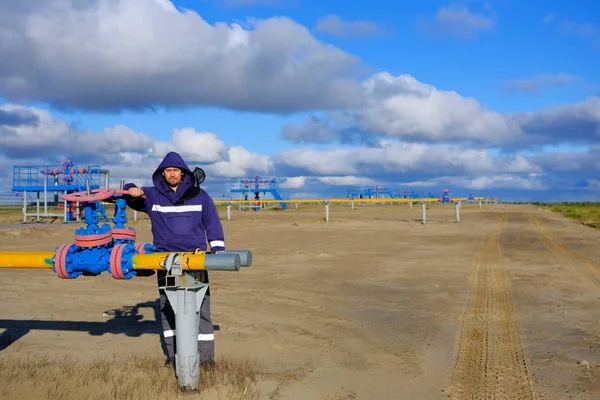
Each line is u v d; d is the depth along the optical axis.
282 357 6.19
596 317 8.26
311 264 14.88
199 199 5.08
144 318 8.27
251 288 11.07
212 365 5.16
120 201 5.02
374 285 11.41
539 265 14.34
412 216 44.22
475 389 5.21
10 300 9.73
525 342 6.91
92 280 12.20
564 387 5.27
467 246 19.73
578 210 59.56
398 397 4.98
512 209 63.44
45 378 4.73
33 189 36.91
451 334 7.33
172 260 4.33
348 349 6.57
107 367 5.17
